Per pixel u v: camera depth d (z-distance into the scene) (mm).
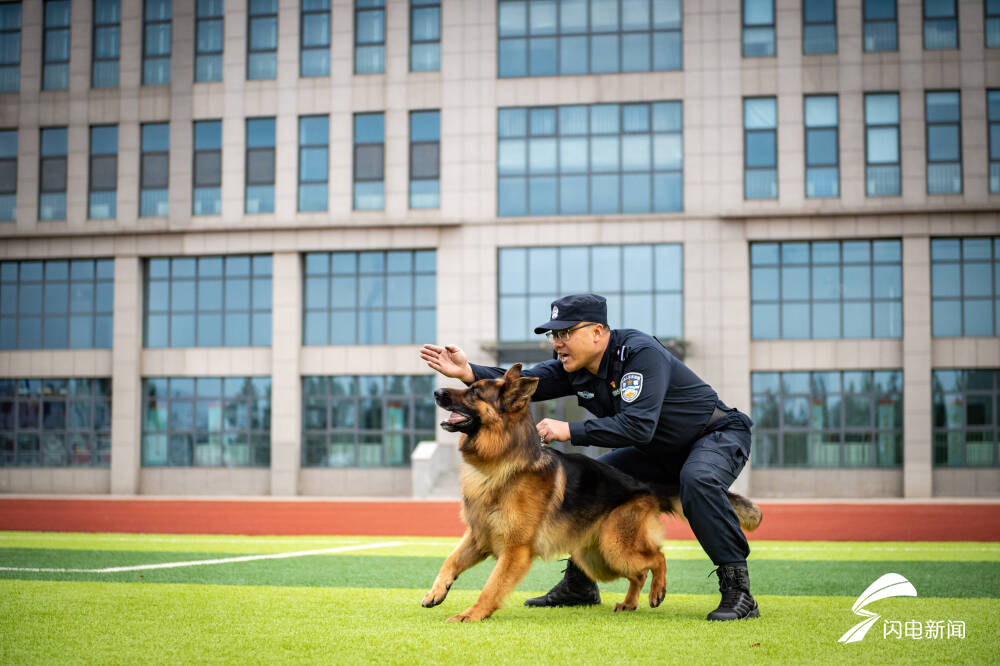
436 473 27078
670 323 27594
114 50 30641
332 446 28984
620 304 27812
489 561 9477
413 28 29438
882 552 11617
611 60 28500
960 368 26984
